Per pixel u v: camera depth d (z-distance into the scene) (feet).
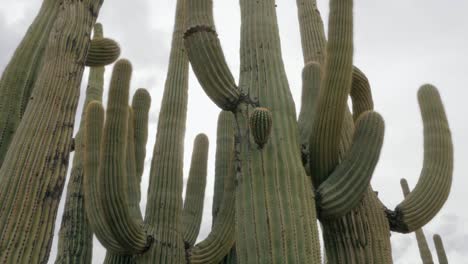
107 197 15.79
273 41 14.08
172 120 19.84
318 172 12.69
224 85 13.03
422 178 13.93
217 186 22.07
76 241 18.75
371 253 12.46
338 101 12.39
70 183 20.24
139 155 20.85
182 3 22.35
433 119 14.78
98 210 17.03
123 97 16.51
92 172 17.48
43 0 17.44
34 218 11.73
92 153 17.72
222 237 18.80
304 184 11.81
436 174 13.82
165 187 18.60
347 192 12.10
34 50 16.03
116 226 16.10
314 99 14.75
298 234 10.96
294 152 12.25
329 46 12.89
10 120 14.76
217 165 22.63
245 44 14.23
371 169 12.25
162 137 19.56
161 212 18.13
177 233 18.17
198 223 20.29
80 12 15.29
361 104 15.14
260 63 13.60
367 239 12.62
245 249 11.16
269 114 11.76
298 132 12.97
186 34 13.23
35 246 11.53
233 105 13.15
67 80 13.97
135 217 18.04
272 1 15.02
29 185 11.98
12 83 15.21
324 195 12.18
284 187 11.49
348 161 12.39
